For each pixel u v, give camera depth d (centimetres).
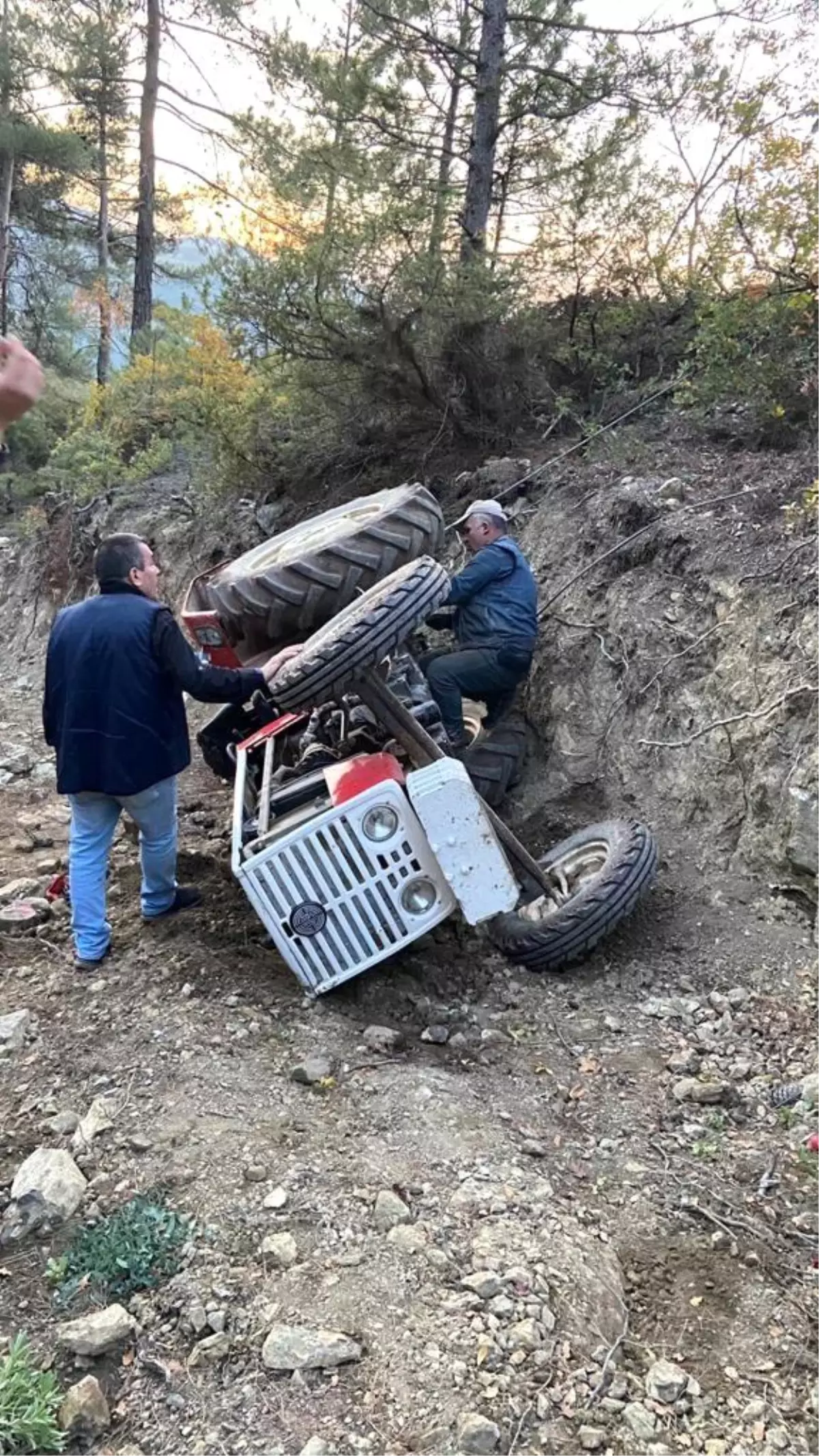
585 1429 217
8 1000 410
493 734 571
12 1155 314
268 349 815
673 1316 253
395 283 737
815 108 648
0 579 1373
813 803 422
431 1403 222
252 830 421
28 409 190
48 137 2083
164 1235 273
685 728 510
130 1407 231
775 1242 276
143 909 468
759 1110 335
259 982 411
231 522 969
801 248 587
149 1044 365
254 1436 219
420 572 397
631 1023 388
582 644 586
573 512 664
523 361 786
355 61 955
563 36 924
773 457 629
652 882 428
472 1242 267
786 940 421
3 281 2209
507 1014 399
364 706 471
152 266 1859
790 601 478
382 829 375
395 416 836
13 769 808
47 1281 267
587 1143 320
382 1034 374
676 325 822
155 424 1334
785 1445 217
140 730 410
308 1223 275
